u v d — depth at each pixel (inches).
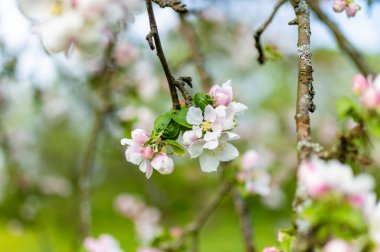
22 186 262.8
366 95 61.9
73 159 328.2
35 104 220.2
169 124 66.9
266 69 323.9
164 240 126.6
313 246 49.4
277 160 297.0
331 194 47.3
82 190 165.6
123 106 179.3
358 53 130.7
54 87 223.0
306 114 58.4
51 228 284.4
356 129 62.4
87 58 55.3
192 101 70.1
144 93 195.8
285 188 365.7
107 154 238.8
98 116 171.2
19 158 303.9
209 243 307.1
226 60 264.4
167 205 242.7
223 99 68.6
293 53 218.7
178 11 65.3
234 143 308.7
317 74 325.1
